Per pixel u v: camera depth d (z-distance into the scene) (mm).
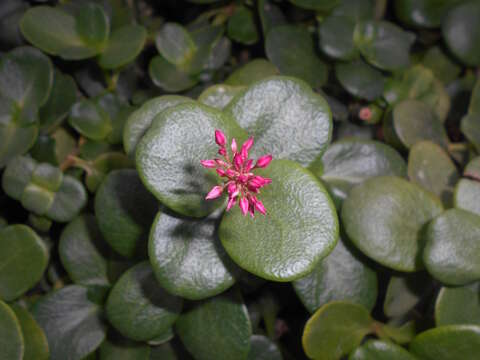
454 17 171
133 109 163
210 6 188
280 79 104
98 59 161
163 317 118
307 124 104
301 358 152
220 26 175
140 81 183
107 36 159
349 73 165
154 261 100
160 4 198
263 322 156
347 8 177
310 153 104
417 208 124
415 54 190
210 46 169
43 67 155
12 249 128
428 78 172
